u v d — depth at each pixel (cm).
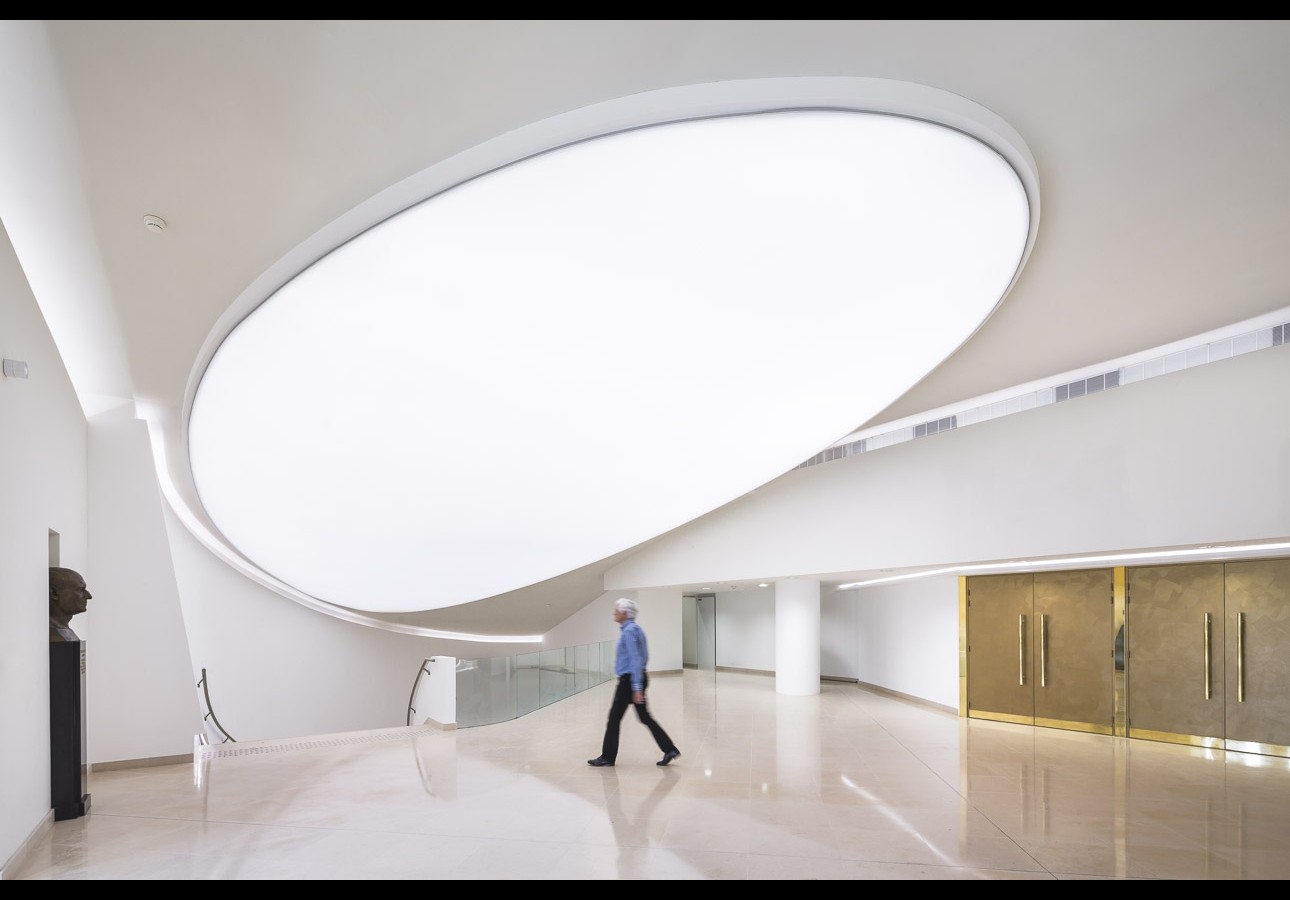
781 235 814
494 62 405
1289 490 805
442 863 581
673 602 2311
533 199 735
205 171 488
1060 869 577
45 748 684
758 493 1481
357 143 465
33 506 664
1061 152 509
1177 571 1202
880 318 923
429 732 1193
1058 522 1011
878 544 1260
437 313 984
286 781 857
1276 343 822
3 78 402
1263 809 766
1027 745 1133
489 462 1368
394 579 1652
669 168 677
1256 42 401
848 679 2053
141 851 616
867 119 491
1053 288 735
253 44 377
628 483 1388
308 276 645
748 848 620
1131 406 944
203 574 1664
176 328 755
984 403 1115
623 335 1053
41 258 621
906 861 593
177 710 1003
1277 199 568
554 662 1548
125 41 372
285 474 1320
